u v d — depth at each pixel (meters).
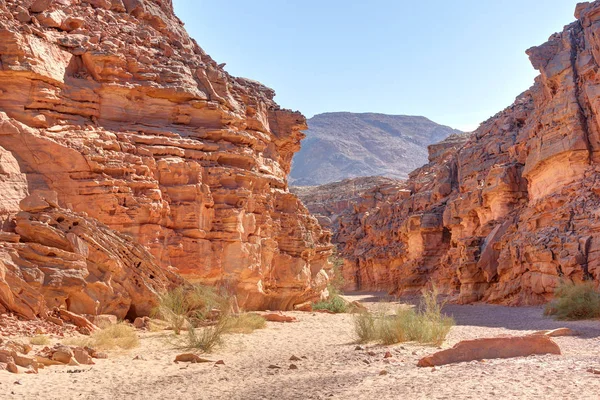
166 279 19.34
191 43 29.77
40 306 14.91
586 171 31.28
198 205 22.80
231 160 25.25
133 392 8.84
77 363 11.48
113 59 22.81
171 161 22.66
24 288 14.85
